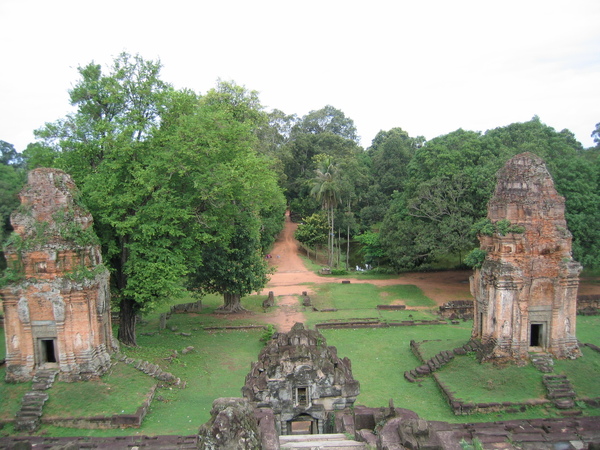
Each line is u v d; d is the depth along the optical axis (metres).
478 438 16.67
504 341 24.75
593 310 39.25
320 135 90.31
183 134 28.06
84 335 22.91
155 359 27.92
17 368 22.64
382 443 12.81
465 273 57.78
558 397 21.88
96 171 28.25
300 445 15.17
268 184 37.78
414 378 26.00
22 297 22.47
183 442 17.94
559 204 25.25
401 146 78.06
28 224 22.81
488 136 51.62
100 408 20.92
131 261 27.69
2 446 18.06
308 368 19.45
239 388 25.66
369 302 46.62
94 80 29.94
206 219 29.45
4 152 66.69
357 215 77.44
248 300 47.81
